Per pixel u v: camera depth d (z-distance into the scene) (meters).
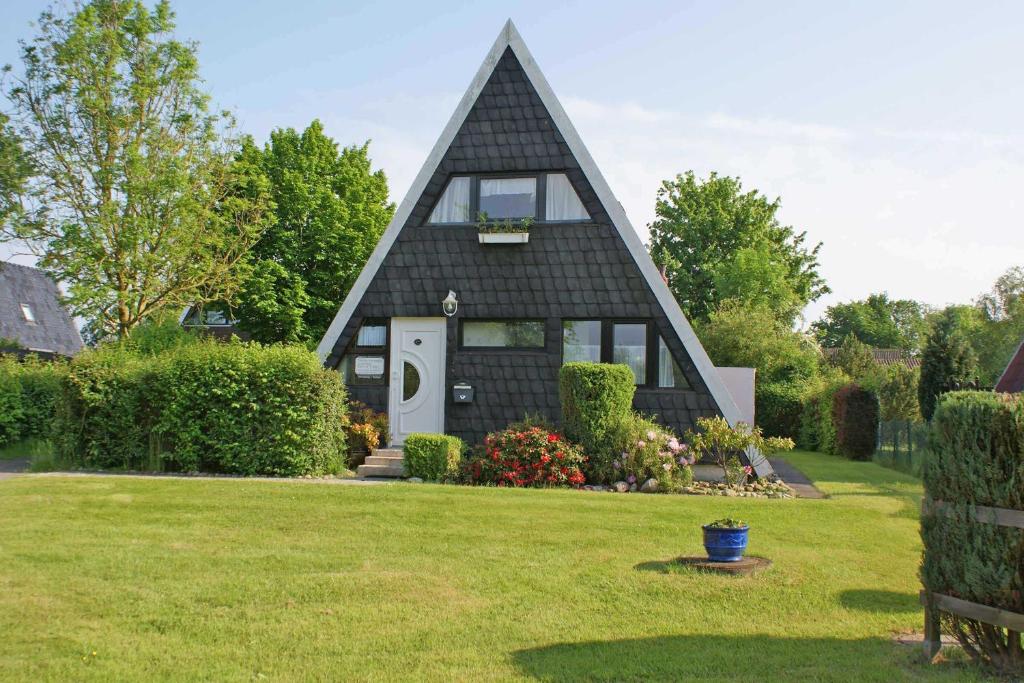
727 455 17.06
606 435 15.93
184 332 22.97
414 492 13.39
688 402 17.52
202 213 23.80
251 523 11.30
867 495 15.00
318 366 16.56
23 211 22.81
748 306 42.25
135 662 6.76
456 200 18.81
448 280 18.59
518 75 18.73
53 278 23.41
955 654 6.84
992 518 6.11
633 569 9.27
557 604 8.15
